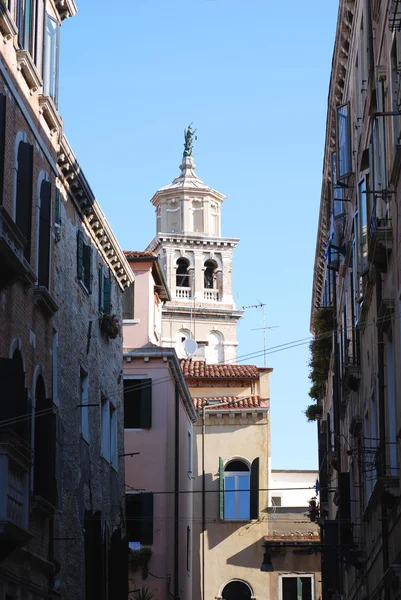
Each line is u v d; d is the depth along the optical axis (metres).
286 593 55.94
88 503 35.00
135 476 48.25
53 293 30.95
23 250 26.16
